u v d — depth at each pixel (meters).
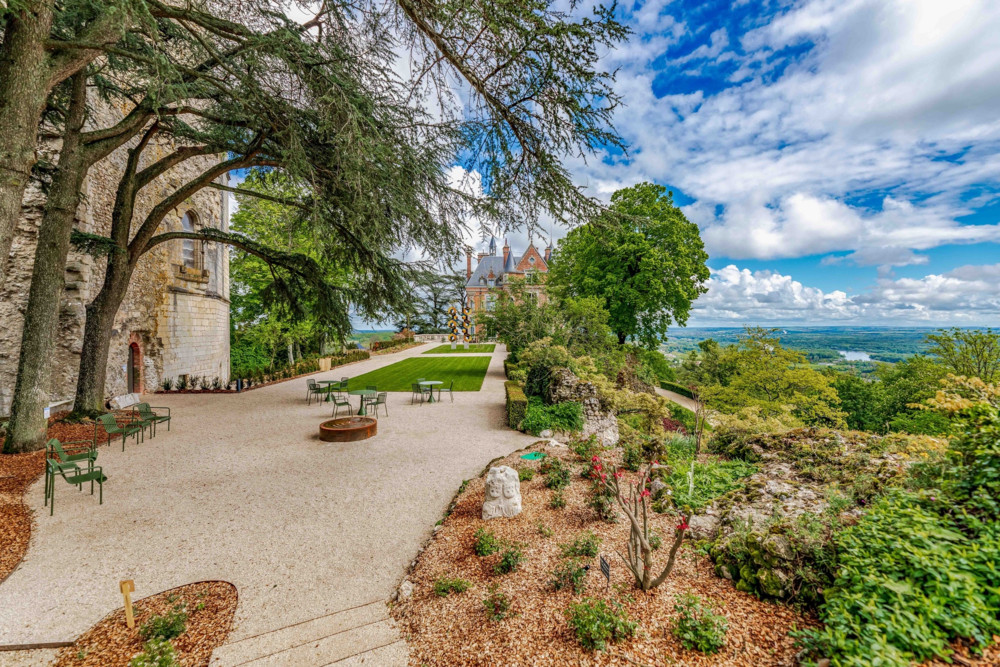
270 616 4.57
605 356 22.12
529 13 5.29
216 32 8.00
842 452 6.97
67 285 14.22
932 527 3.40
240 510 7.08
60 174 9.70
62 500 7.33
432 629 4.14
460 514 6.72
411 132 8.93
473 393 18.38
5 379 12.45
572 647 3.53
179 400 16.59
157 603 4.78
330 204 9.64
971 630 2.52
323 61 7.61
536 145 7.07
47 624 4.42
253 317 34.59
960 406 4.68
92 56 6.95
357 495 7.74
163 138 18.67
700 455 8.88
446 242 10.19
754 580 3.90
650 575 4.24
